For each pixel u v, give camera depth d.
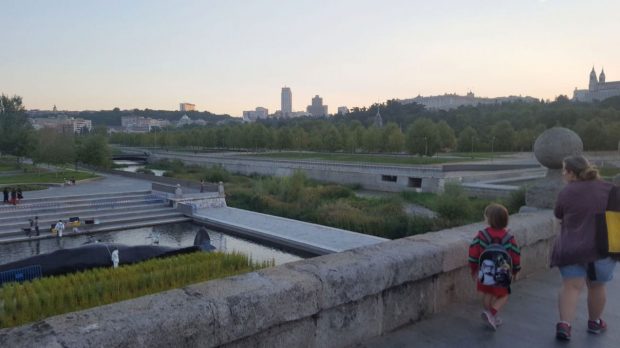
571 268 3.75
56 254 15.72
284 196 40.41
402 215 30.27
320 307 3.20
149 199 39.75
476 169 49.03
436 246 4.23
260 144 105.06
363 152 97.56
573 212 3.80
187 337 2.51
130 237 30.77
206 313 2.60
